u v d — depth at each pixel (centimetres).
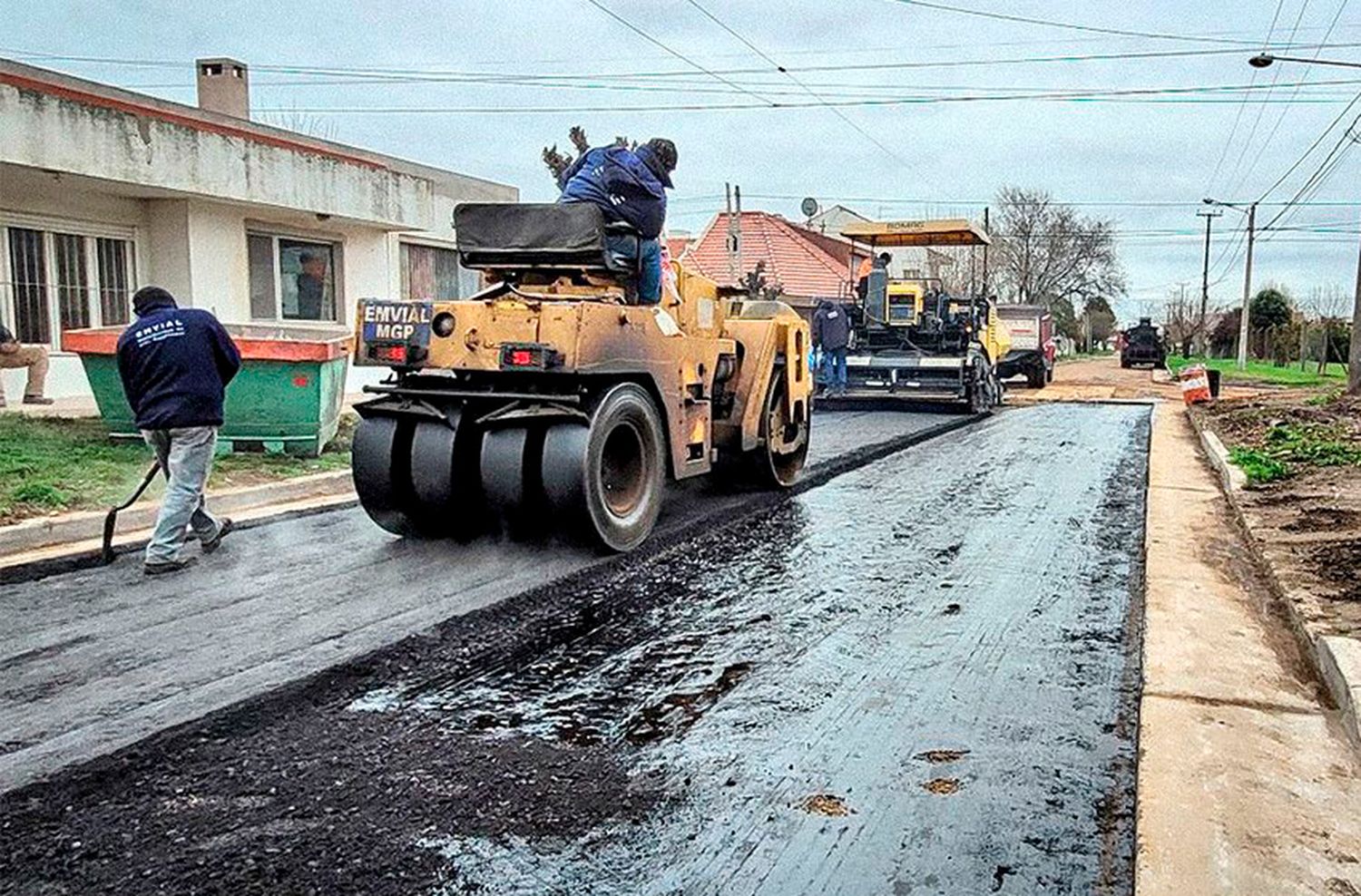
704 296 812
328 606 546
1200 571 632
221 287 1410
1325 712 406
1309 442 1160
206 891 287
